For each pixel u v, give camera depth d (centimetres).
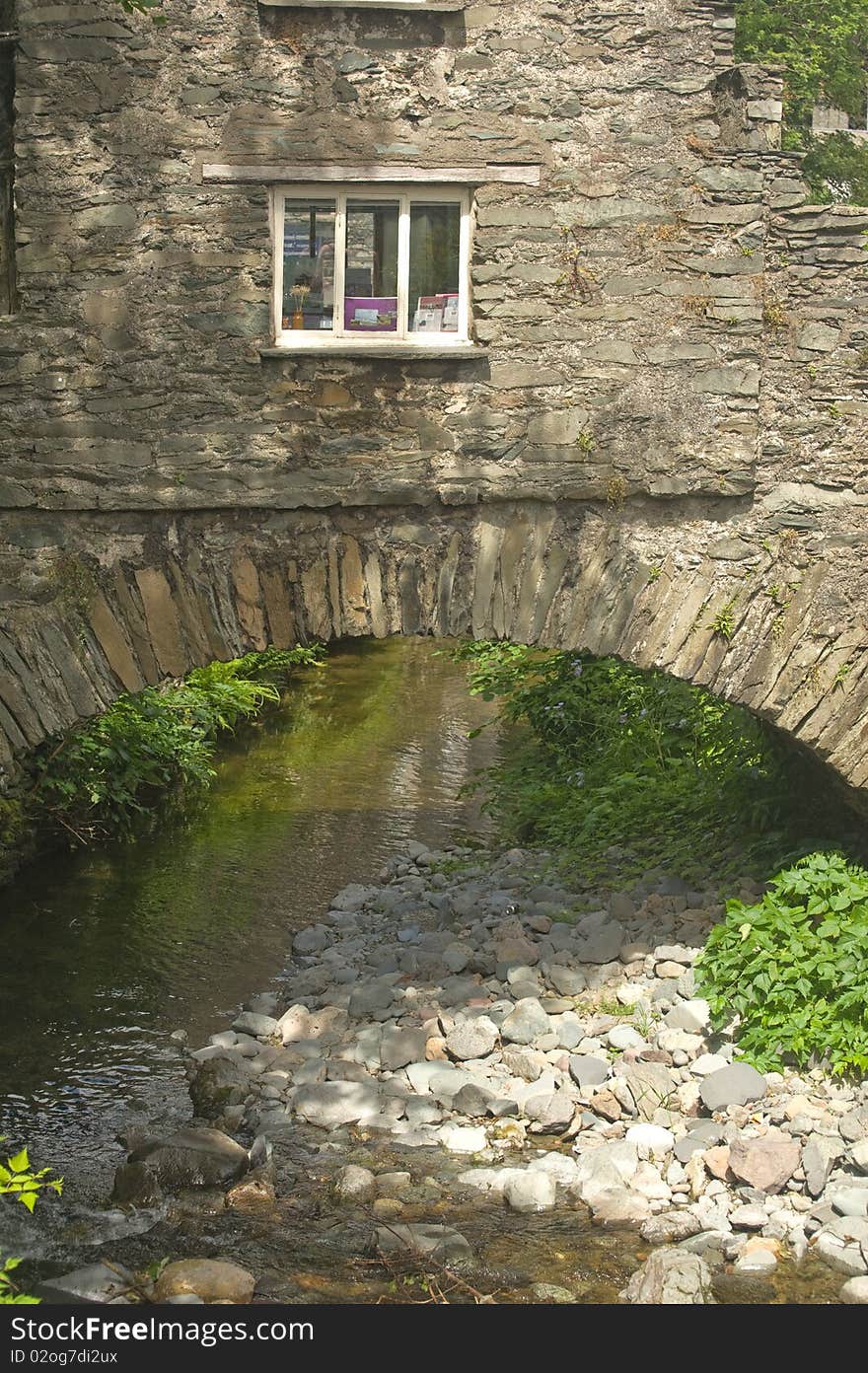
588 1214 632
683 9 805
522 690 1434
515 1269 586
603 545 827
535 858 1092
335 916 998
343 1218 625
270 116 789
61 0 773
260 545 809
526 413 813
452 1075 745
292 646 819
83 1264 587
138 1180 637
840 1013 739
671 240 814
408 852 1154
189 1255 595
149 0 766
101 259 783
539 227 809
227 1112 714
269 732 1582
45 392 783
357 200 810
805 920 787
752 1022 753
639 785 1098
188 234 789
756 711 845
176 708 1381
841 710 838
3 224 801
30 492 784
